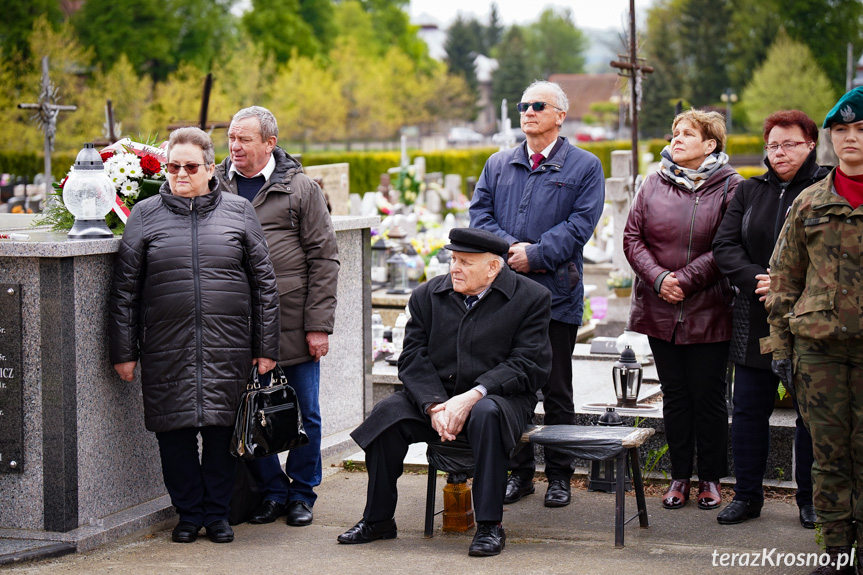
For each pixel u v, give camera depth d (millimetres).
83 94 43656
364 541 4941
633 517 5066
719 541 4859
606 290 14578
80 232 4891
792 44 59062
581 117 104375
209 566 4523
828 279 4145
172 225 4844
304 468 5477
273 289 5004
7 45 55031
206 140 4914
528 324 5059
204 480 5043
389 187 20359
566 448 4863
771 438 5871
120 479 5141
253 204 5359
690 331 5328
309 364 5535
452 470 4984
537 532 5098
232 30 68812
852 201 4145
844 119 4090
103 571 4438
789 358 4359
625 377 6289
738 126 73125
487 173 5922
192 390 4801
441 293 5168
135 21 61125
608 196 12773
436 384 5016
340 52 71000
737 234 5133
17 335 4719
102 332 4961
